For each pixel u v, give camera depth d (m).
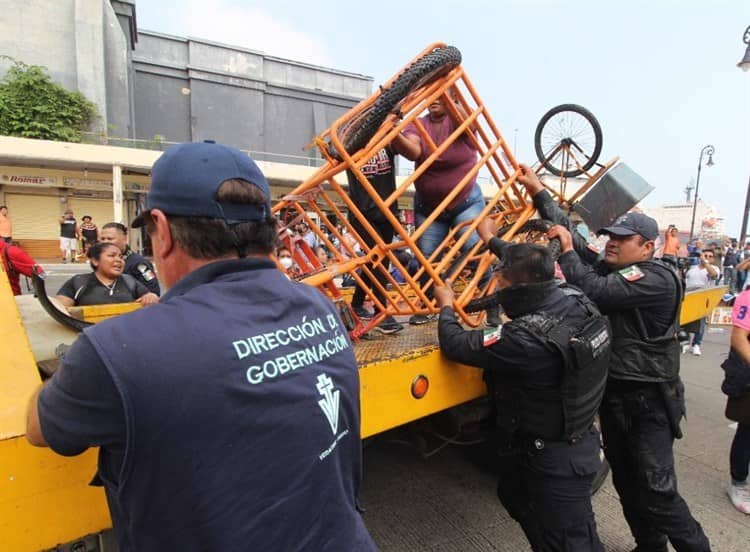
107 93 21.52
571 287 2.23
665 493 2.20
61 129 18.34
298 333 0.95
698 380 5.53
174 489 0.76
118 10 23.34
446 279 2.44
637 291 2.23
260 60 29.56
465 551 2.51
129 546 0.81
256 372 0.84
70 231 15.16
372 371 1.82
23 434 1.06
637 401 2.30
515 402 1.99
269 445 0.83
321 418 0.92
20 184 16.42
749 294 2.83
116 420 0.75
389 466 3.36
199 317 0.83
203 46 27.86
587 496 1.95
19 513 1.06
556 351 1.82
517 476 2.12
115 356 0.74
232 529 0.78
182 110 27.94
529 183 2.66
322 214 2.32
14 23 18.81
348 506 0.98
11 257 4.21
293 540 0.84
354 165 1.99
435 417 2.72
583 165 3.64
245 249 0.96
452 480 3.18
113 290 3.64
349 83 33.06
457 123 2.37
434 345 2.20
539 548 2.00
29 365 1.20
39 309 1.82
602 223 3.42
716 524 2.77
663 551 2.37
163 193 0.91
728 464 3.51
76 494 1.12
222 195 0.90
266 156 30.52
